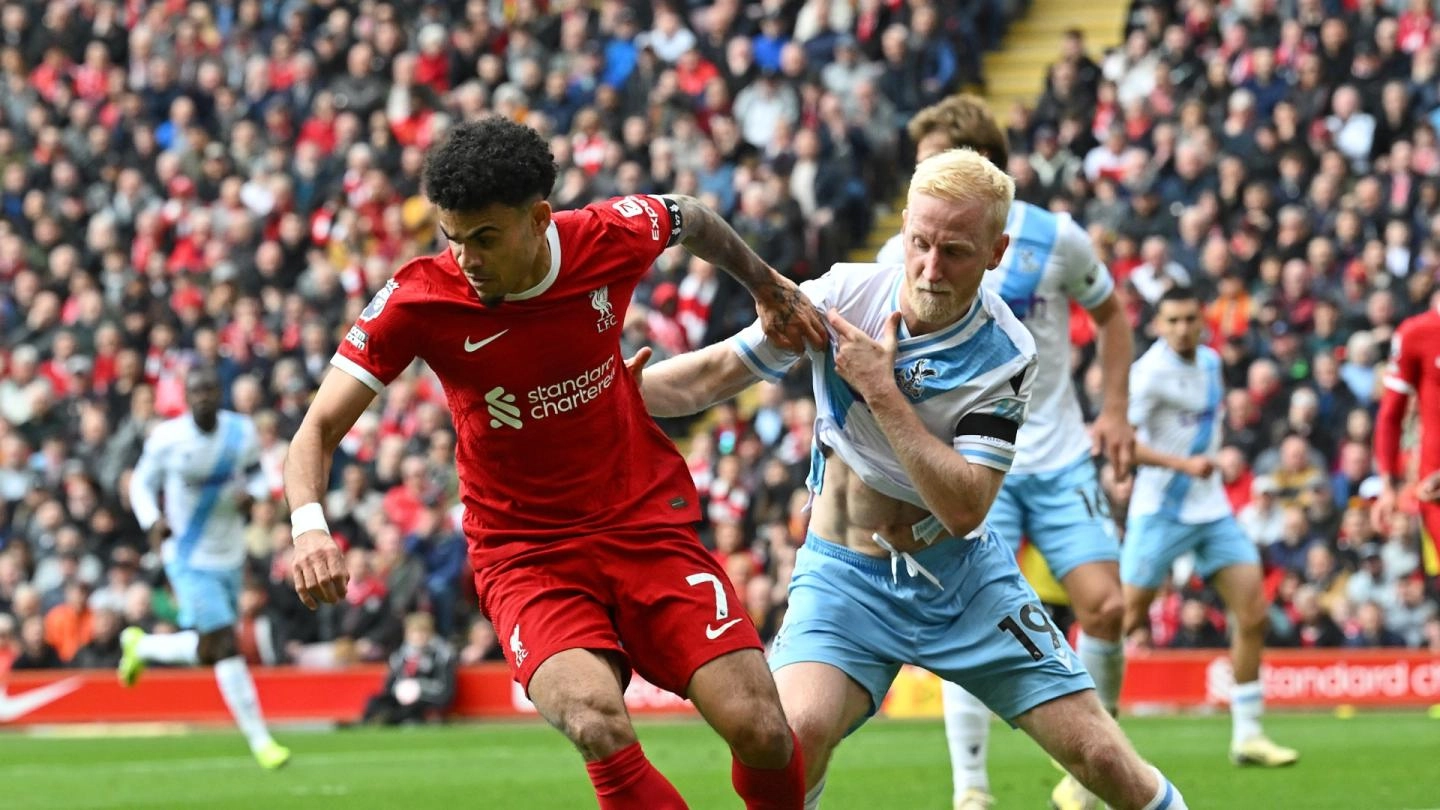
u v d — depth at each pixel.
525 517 7.97
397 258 31.08
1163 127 27.86
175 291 31.55
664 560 7.91
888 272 8.32
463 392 7.83
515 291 7.61
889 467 8.20
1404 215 26.30
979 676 8.28
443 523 26.52
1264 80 28.30
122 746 22.58
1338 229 26.12
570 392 7.82
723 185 29.52
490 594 8.01
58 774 18.83
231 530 19.23
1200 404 16.22
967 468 7.81
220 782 17.58
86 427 29.53
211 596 19.00
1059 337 11.60
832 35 31.45
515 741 21.66
